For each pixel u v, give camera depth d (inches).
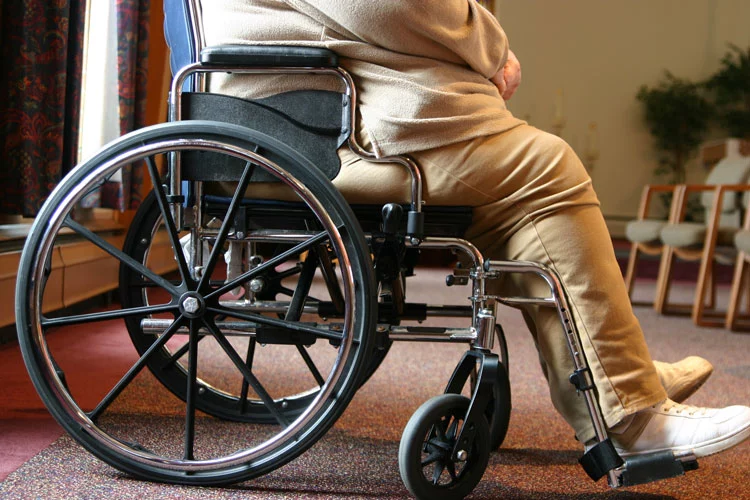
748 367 100.8
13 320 88.4
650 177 382.0
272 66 45.3
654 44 379.2
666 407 47.2
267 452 45.1
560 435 63.3
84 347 90.3
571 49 380.5
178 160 45.6
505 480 51.1
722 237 146.4
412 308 52.2
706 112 368.8
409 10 44.9
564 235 46.5
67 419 45.4
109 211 135.5
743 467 57.0
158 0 151.1
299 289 48.4
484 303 46.3
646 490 50.6
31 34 87.4
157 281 45.6
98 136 121.8
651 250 173.2
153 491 44.8
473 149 46.3
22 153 87.7
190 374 45.6
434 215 47.5
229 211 44.6
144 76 129.0
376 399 72.7
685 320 152.3
